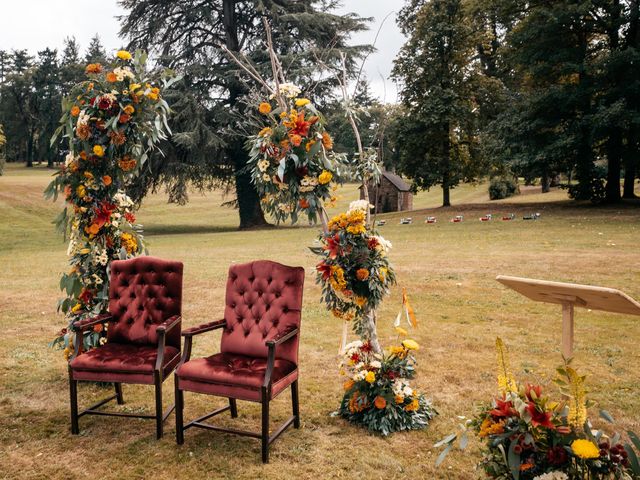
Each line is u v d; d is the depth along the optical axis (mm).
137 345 4125
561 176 45000
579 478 2229
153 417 3848
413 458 3369
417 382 4656
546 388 4438
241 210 27609
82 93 4574
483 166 29375
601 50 24109
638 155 21797
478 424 2562
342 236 3611
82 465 3344
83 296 4727
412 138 27766
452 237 15828
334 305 3824
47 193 4680
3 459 3424
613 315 6887
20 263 13539
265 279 3924
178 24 24484
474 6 25391
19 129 74625
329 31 21844
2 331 6660
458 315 7066
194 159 22469
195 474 3211
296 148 3762
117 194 4855
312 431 3797
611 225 16281
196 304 8148
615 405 4047
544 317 6863
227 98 24828
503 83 31172
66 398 4484
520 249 12570
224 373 3484
